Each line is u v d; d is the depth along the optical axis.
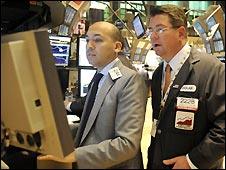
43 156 0.76
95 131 1.17
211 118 1.08
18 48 0.62
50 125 0.66
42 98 0.65
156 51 1.19
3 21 0.91
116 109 1.15
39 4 0.94
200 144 1.06
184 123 1.11
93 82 1.31
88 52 1.25
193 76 1.13
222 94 1.05
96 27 1.23
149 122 1.27
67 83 1.56
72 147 0.70
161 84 1.26
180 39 1.16
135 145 1.04
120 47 1.26
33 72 0.64
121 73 1.19
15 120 0.68
